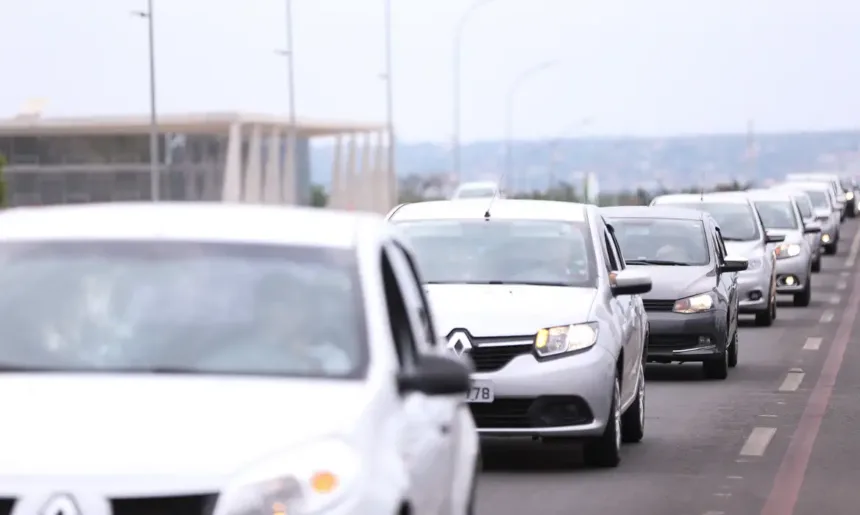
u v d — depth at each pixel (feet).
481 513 87.10
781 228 282.56
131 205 58.34
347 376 48.98
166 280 51.60
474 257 111.65
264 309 50.75
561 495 93.50
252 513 42.70
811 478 101.04
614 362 102.73
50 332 49.80
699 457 110.32
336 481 43.91
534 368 99.25
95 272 52.03
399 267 58.08
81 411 44.88
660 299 161.89
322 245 53.52
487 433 99.25
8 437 43.65
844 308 275.18
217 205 58.90
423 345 57.47
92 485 42.50
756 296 232.73
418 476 49.96
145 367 48.57
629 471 103.40
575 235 113.80
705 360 163.43
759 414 135.74
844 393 152.46
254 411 45.50
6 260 52.85
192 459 43.24
